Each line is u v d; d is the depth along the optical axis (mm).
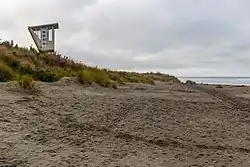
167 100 12172
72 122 7355
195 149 6121
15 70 13445
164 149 6004
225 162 5430
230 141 6828
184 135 7117
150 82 26734
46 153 5242
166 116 9000
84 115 8188
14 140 5660
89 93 11992
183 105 11266
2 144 5391
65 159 5047
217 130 7766
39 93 10203
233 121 9070
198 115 9562
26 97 9211
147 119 8414
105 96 11680
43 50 20000
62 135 6281
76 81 14016
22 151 5203
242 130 7941
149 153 5695
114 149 5770
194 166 5164
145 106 10320
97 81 15156
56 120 7344
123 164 5023
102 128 7113
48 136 6117
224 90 24203
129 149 5828
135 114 8938
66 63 18531
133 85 19453
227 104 12805
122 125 7555
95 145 5910
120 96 12242
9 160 4797
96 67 21078
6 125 6410
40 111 7945
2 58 14195
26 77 11031
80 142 5988
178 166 5125
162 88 19531
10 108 7680
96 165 4906
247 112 11023
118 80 19656
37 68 14891
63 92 11203
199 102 12508
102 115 8414
